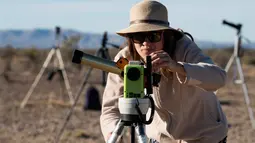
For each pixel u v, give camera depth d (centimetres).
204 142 631
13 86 3366
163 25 575
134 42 581
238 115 2127
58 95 2819
